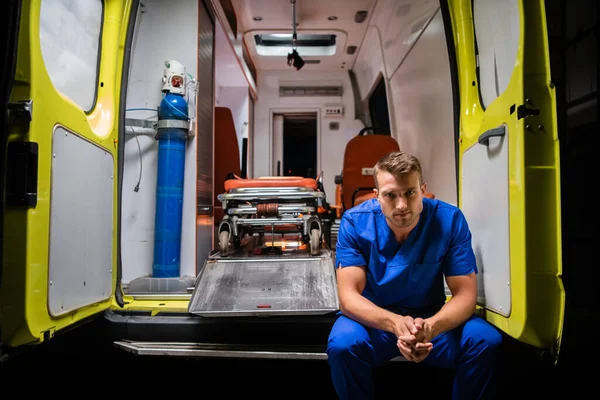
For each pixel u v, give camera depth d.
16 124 1.44
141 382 2.14
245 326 2.04
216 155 4.28
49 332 1.58
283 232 3.09
